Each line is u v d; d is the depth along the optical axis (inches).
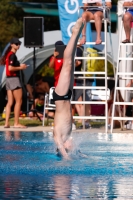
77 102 759.1
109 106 882.1
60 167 386.6
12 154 466.6
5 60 838.5
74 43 436.5
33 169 376.8
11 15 2158.0
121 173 362.6
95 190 298.7
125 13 749.3
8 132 715.4
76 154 460.1
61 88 437.4
